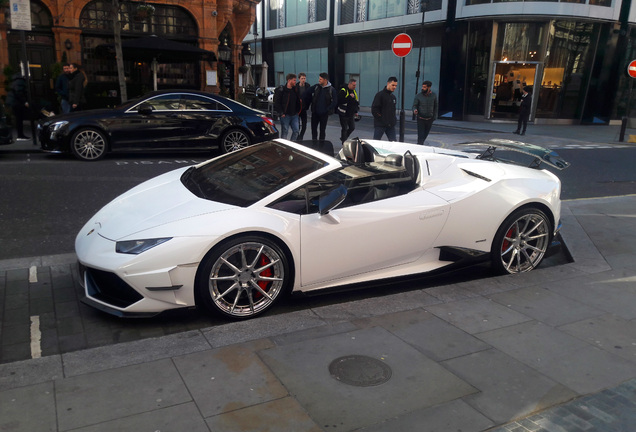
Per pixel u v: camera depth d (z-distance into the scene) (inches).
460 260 175.2
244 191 153.9
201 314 149.4
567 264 192.2
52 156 401.7
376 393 103.7
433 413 97.9
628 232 235.9
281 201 148.6
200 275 136.3
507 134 758.5
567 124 1011.3
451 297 157.9
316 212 151.1
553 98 992.2
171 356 116.2
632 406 102.4
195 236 134.3
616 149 606.2
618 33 984.3
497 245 179.0
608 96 1021.2
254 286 142.6
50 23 586.9
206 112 414.0
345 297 168.4
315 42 1465.3
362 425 93.7
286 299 165.0
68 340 131.9
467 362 117.2
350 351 120.5
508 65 982.4
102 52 571.5
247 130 426.3
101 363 113.5
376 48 1256.8
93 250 137.7
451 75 1040.2
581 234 227.9
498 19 953.5
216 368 111.0
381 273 165.0
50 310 146.9
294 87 442.6
